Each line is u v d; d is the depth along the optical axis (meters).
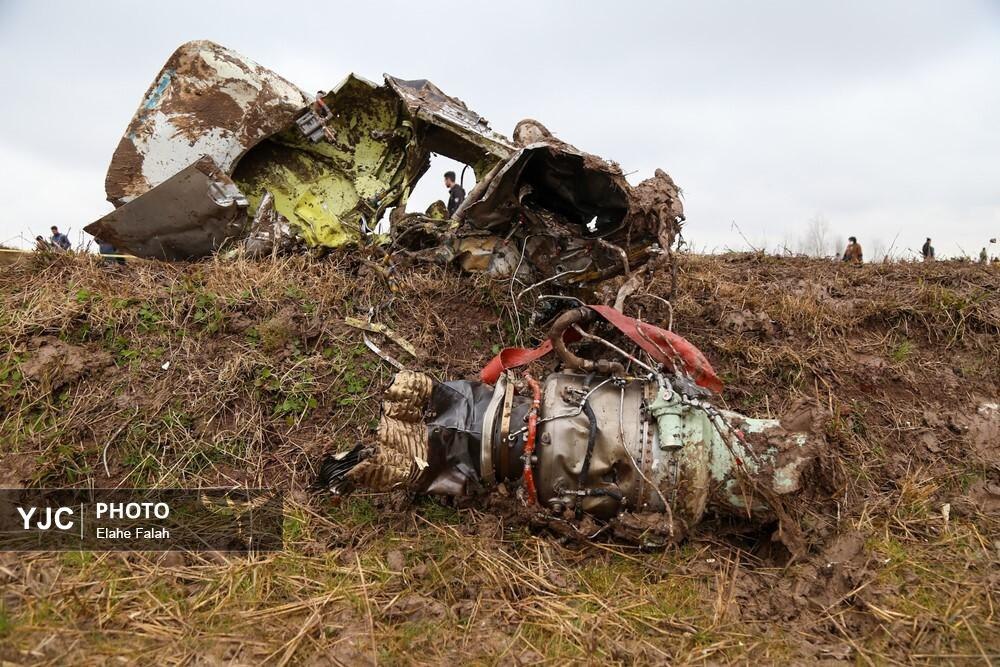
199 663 2.63
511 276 5.07
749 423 3.37
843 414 4.50
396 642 2.79
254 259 5.51
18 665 2.54
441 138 5.66
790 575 3.27
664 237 4.39
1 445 3.89
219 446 4.06
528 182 4.61
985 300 5.56
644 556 3.37
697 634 2.89
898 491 4.02
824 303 5.51
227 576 3.16
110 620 2.85
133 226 5.30
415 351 4.71
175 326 4.65
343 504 3.74
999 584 3.23
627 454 3.26
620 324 3.62
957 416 4.63
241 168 5.75
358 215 5.86
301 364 4.50
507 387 3.53
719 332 5.08
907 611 3.05
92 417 4.10
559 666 2.69
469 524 3.57
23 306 4.77
